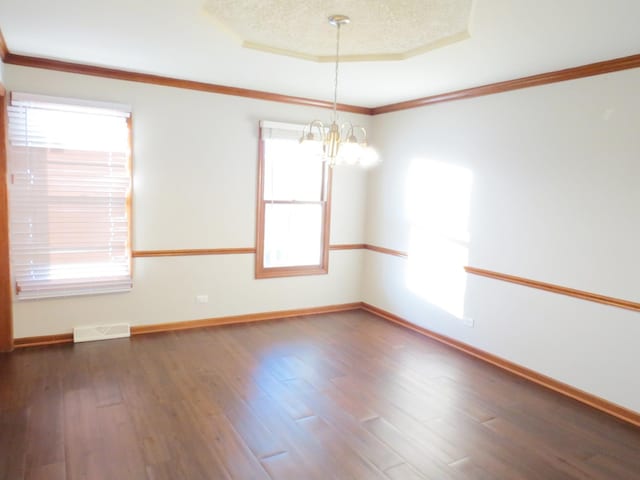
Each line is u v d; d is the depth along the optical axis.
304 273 5.08
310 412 2.94
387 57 3.21
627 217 2.97
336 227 5.24
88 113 3.81
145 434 2.60
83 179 3.87
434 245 4.46
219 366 3.61
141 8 2.46
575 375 3.29
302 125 4.73
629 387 2.99
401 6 2.40
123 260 4.11
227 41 2.96
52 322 3.91
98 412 2.82
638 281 2.93
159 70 3.82
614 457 2.57
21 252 3.71
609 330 3.09
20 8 2.49
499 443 2.67
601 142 3.08
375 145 5.23
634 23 2.39
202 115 4.30
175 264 4.36
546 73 3.37
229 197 4.54
